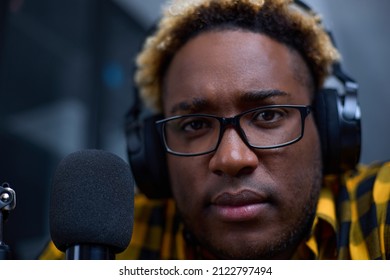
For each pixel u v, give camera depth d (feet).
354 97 2.97
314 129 2.81
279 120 2.68
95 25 7.01
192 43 2.85
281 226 2.59
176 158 2.77
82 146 6.69
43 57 6.62
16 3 6.28
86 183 1.97
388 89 7.63
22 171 6.25
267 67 2.72
